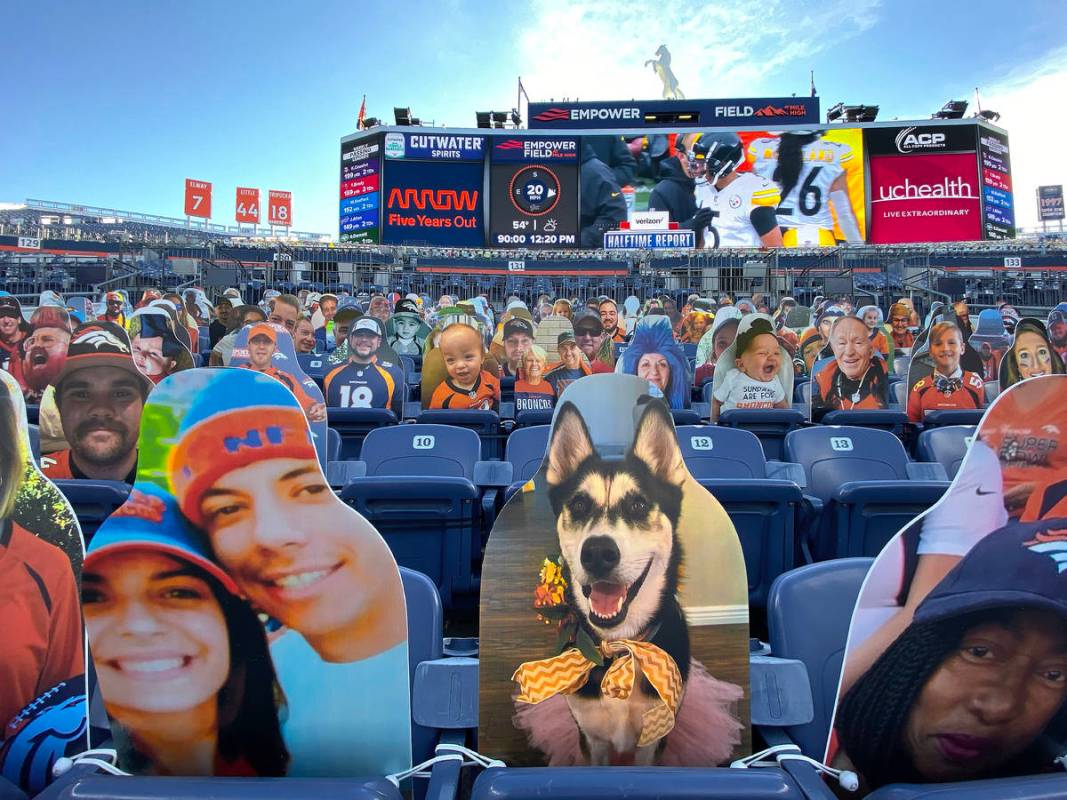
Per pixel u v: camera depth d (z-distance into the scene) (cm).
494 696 136
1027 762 139
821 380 579
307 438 138
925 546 138
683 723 134
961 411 488
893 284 1393
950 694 137
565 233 2812
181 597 136
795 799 114
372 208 2819
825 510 289
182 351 438
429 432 382
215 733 136
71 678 147
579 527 140
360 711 136
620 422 143
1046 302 1709
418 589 162
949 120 2719
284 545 137
